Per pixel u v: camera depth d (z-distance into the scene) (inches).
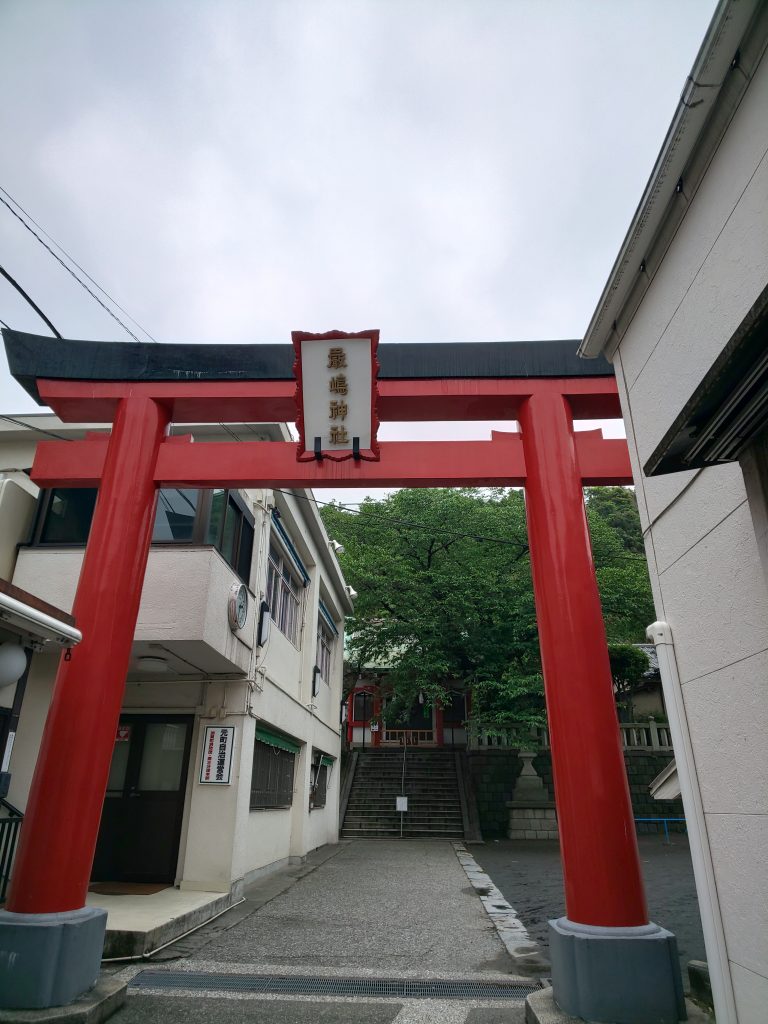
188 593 283.0
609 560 758.5
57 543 322.3
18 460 355.6
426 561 766.5
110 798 318.7
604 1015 150.1
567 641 190.7
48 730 185.3
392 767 813.9
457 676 729.6
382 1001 176.6
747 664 116.3
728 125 123.8
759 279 114.2
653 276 157.1
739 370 90.0
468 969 205.5
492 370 229.6
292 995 180.4
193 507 313.3
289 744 448.1
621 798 174.4
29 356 233.1
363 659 776.9
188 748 325.1
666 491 149.5
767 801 109.4
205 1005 171.9
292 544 461.4
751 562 116.2
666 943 156.4
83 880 175.9
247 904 302.4
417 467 228.7
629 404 171.8
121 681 199.0
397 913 290.2
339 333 210.2
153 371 233.9
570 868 171.3
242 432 359.6
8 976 156.2
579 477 215.0
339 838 645.3
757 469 105.5
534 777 688.4
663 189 139.5
